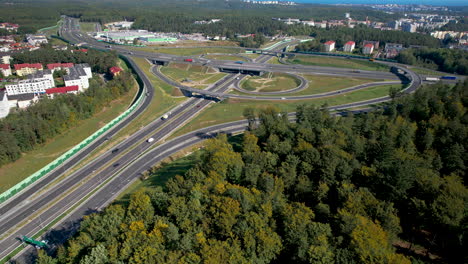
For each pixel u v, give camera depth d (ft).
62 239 467.52
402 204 406.82
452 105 631.15
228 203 371.97
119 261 321.11
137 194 411.95
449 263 338.95
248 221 353.92
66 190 584.81
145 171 638.94
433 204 357.20
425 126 586.86
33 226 497.87
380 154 475.72
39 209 536.01
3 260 436.76
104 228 376.07
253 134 609.83
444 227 348.38
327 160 449.89
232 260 308.60
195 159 641.81
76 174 635.25
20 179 620.49
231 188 402.11
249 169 460.55
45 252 435.94
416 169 421.18
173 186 437.17
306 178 445.78
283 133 584.81
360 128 602.03
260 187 440.86
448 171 474.90
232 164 478.18
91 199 556.10
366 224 330.75
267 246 327.06
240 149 651.25
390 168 417.49
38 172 618.44
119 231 368.89
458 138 522.88
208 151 529.86
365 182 431.84
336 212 388.98
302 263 319.06
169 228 342.64
